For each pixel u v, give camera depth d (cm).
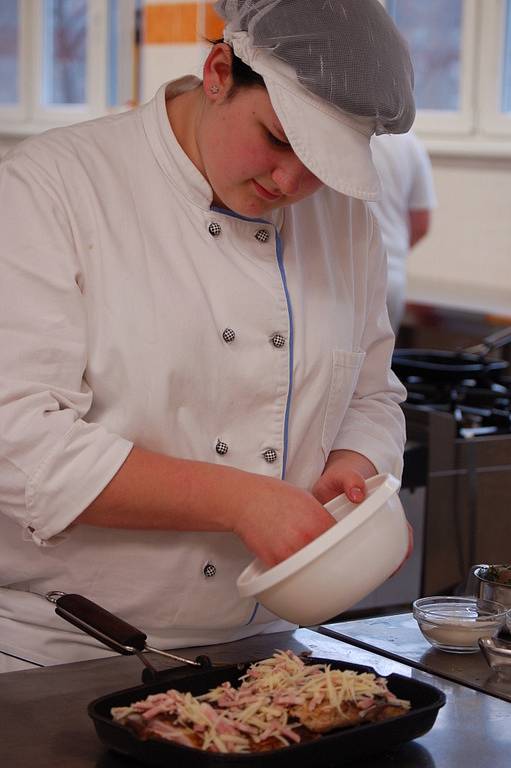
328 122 187
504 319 518
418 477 354
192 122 206
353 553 175
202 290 203
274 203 198
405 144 474
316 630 219
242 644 210
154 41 496
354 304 230
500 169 600
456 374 402
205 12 474
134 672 191
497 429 377
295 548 182
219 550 212
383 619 226
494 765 159
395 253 473
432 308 546
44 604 212
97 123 214
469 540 366
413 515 355
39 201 198
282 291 210
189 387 203
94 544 207
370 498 179
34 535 195
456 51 618
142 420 201
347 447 227
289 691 164
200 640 217
